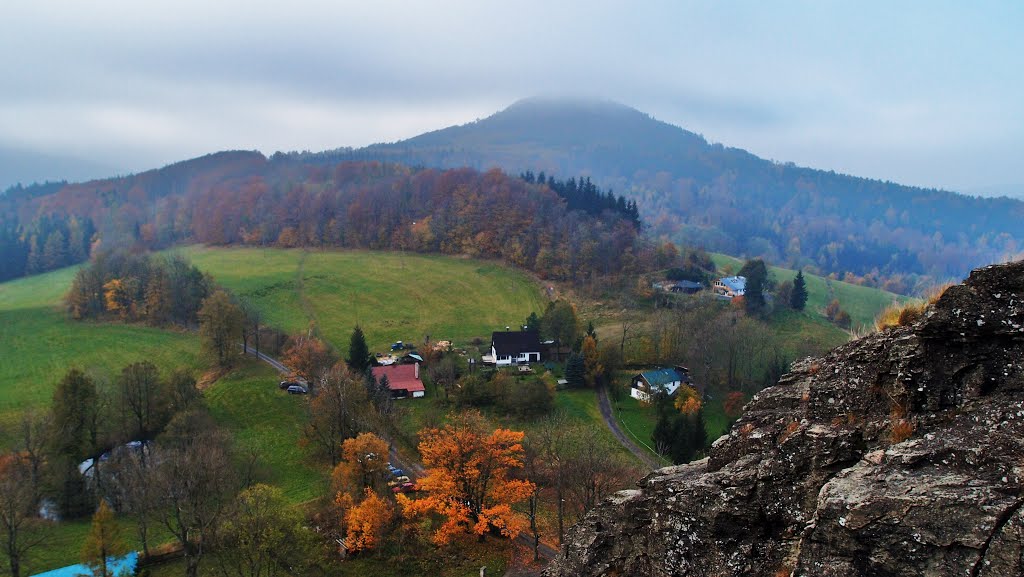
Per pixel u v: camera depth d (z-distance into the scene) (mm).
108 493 52594
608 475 48938
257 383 82750
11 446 63656
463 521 48031
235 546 40906
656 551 13984
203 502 44938
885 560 9469
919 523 9312
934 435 10547
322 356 86250
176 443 58000
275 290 134500
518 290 141000
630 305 124625
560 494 47125
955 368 11195
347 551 44906
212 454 47562
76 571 41312
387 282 144250
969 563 8742
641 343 96812
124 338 103812
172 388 69000
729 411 78312
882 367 12406
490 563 44000
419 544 46156
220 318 88500
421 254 168125
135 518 50531
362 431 62188
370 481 50844
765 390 15984
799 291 129500
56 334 105188
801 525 11828
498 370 91500
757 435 14070
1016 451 9469
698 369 87500
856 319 135500
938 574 8930
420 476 58750
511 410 78250
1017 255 11469
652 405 80500
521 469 56750
